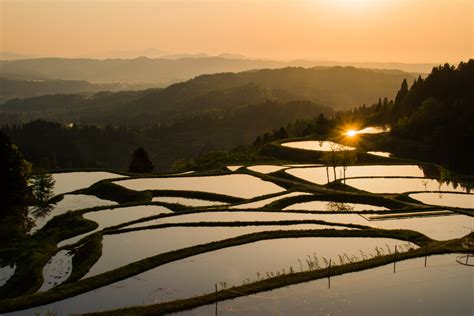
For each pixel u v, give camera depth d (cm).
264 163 10169
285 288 3338
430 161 10188
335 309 3036
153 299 3262
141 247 4434
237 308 3045
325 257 4075
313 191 7162
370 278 3509
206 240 4650
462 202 6544
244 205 6347
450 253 4012
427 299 3186
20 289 3734
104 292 3372
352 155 8206
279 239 4591
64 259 4338
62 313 3048
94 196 7588
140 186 7800
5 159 5888
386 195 6881
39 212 6600
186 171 10100
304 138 12556
